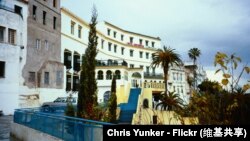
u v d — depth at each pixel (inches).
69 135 371.6
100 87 1724.9
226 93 195.0
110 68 1732.3
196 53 2908.5
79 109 538.9
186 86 2667.3
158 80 2326.5
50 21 1456.7
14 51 1126.4
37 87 1311.5
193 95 215.0
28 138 508.1
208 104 201.3
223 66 187.0
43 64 1369.3
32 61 1284.4
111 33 2235.5
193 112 212.1
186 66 2775.6
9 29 1127.6
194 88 241.0
